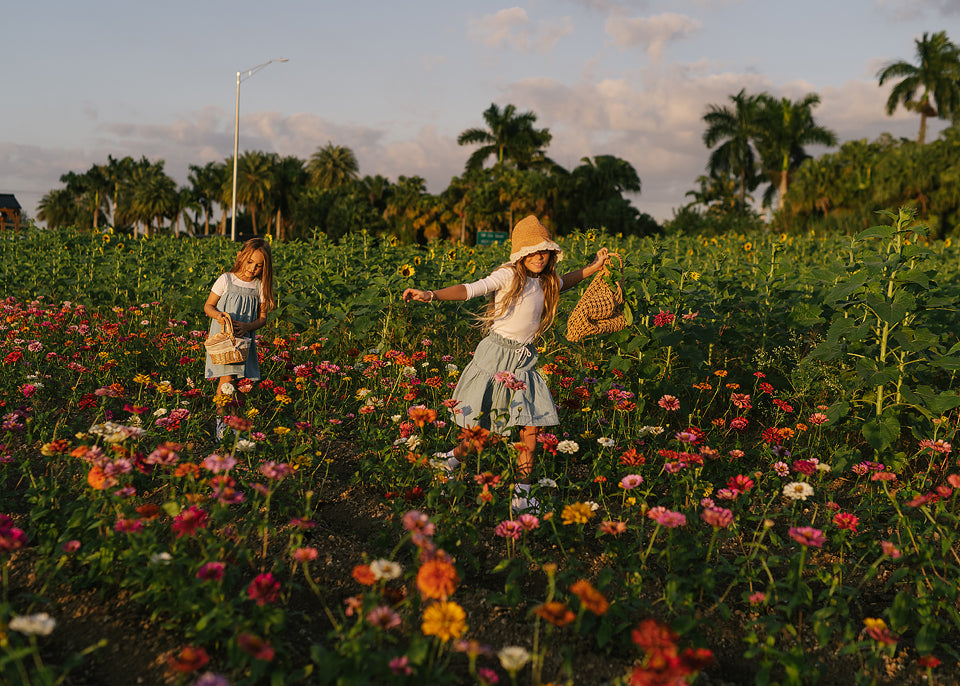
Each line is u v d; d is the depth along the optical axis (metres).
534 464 3.78
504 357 3.48
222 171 82.56
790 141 49.78
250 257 4.44
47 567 2.42
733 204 53.69
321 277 7.92
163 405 4.39
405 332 6.54
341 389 5.39
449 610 1.83
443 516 2.90
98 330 6.20
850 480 4.08
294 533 2.62
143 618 2.33
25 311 6.45
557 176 50.50
